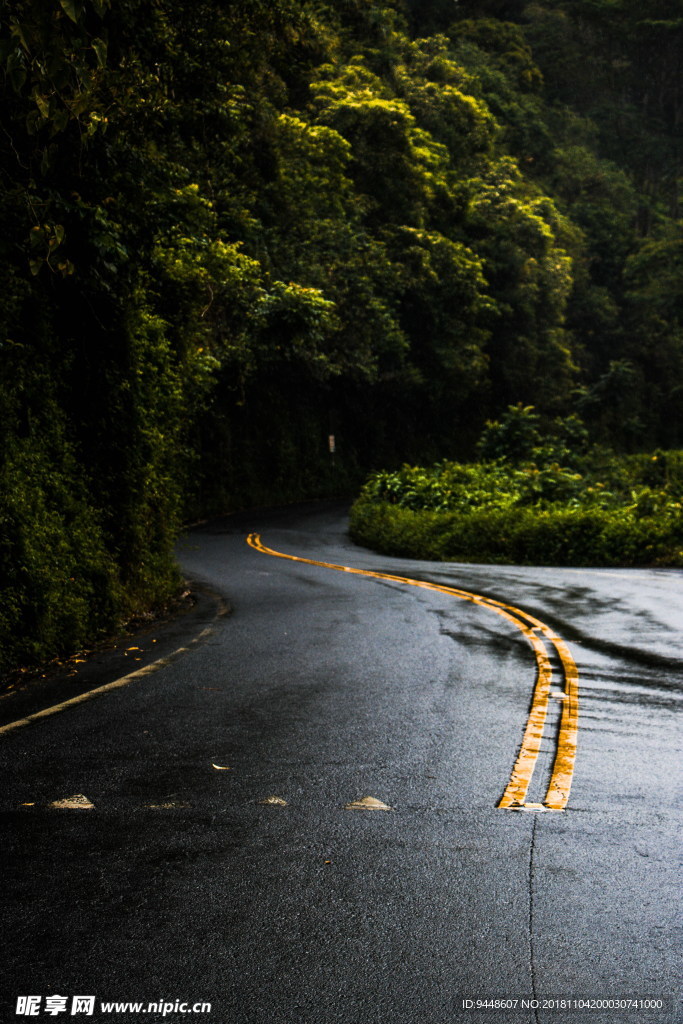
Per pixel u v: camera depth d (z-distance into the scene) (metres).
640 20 102.62
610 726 7.26
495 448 43.59
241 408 49.88
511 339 65.19
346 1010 3.27
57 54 6.14
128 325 13.70
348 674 9.41
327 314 38.09
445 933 3.82
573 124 91.94
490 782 5.84
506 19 102.94
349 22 55.28
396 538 29.94
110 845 4.75
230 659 10.34
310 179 41.09
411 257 51.75
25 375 11.16
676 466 41.78
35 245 8.31
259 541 32.44
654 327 80.56
